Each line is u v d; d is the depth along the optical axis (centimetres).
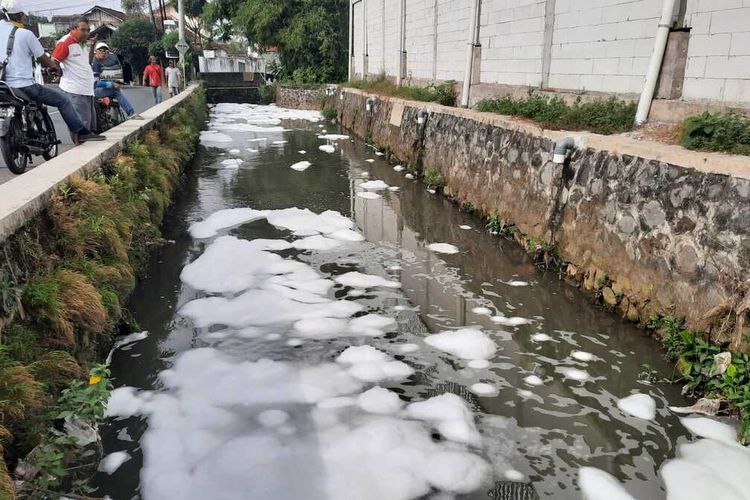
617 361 411
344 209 838
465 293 535
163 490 287
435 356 422
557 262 574
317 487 289
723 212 375
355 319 481
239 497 283
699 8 487
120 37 3319
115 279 438
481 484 294
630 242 464
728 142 414
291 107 2544
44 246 366
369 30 1844
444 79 1143
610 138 520
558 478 299
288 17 2561
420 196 912
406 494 286
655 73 523
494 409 359
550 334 454
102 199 471
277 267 598
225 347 432
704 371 365
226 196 905
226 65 3597
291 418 346
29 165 627
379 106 1409
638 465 308
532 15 767
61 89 646
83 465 300
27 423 274
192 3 3622
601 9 616
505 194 698
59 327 329
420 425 341
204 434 330
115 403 358
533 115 706
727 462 306
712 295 378
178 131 1114
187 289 541
